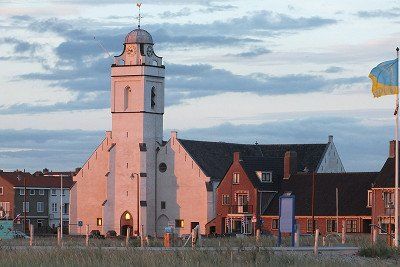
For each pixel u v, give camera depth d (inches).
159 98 7726.4
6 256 3186.5
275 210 7007.9
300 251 3531.0
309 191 7007.9
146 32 7731.3
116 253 3184.1
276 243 4355.3
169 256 3048.7
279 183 7150.6
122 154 7618.1
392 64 4020.7
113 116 7662.4
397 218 3946.9
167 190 7529.5
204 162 7519.7
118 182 7603.4
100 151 7682.1
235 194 7140.8
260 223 6978.4
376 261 3174.2
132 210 7544.3
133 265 2910.9
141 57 7652.6
